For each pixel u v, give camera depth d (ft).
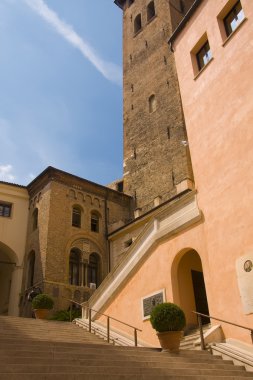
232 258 40.09
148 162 97.25
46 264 76.59
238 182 42.24
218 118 48.44
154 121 101.60
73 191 90.17
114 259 86.58
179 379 26.30
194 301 47.39
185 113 55.77
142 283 51.24
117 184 120.78
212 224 44.27
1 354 27.20
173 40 63.77
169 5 120.16
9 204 91.91
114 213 94.89
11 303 81.05
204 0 56.85
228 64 48.96
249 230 38.96
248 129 42.80
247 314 36.42
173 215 50.72
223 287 40.24
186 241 47.19
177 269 48.03
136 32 129.90
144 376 25.64
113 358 30.12
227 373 29.71
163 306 34.86
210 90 51.42
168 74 105.60
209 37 54.19
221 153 46.21
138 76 116.98
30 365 24.25
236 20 50.85
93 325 54.08
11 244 86.53
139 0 135.85
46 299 60.13
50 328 48.60
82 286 79.41
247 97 44.14
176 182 86.38
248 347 35.17
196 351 34.78
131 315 50.88
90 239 87.25
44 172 88.94
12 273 86.84
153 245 51.70
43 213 85.10
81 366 25.77
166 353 32.91
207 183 47.16
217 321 39.91
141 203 94.27
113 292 55.47
